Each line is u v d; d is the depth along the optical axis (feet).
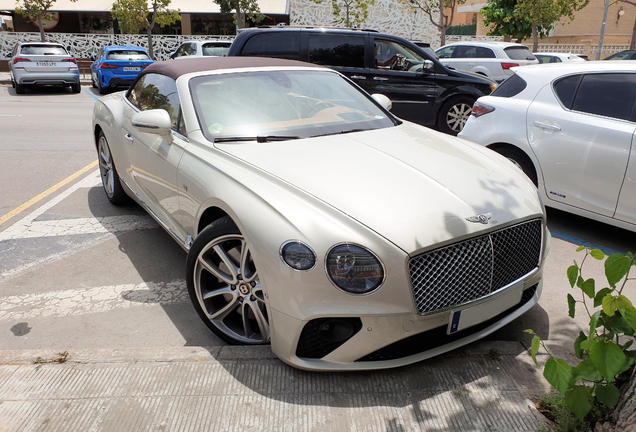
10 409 7.50
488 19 78.07
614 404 6.63
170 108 12.10
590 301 11.34
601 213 14.11
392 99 28.25
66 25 90.38
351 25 69.72
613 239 15.15
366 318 7.49
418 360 8.00
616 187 13.60
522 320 10.47
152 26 73.10
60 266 13.08
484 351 8.96
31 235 15.07
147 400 7.72
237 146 10.23
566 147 14.57
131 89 15.78
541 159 15.23
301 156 9.67
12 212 17.03
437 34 76.74
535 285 9.54
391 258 7.41
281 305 7.76
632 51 50.47
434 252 7.66
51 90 57.47
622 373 7.25
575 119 14.47
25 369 8.41
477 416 7.45
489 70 41.01
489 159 10.52
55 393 7.85
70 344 9.77
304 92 12.51
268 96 11.99
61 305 11.19
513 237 8.53
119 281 12.32
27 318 10.68
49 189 19.65
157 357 8.74
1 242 14.55
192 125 10.96
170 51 81.20
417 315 7.63
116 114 15.33
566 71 15.24
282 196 8.27
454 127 28.84
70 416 7.38
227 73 12.44
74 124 34.19
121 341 9.89
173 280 12.39
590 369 6.68
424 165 9.53
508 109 16.14
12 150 26.08
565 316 10.66
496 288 8.38
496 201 8.67
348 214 7.80
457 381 8.19
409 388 8.02
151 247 14.29
